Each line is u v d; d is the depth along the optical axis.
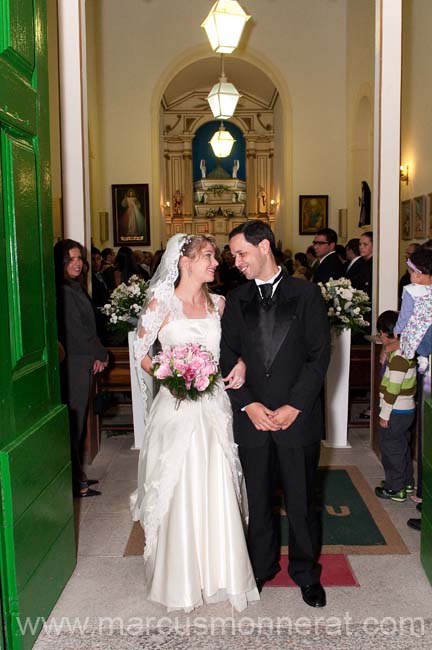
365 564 3.45
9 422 2.58
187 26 13.52
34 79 2.93
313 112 13.98
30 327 2.82
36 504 2.78
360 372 5.94
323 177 14.13
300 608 2.99
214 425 3.09
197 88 19.89
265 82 17.20
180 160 20.48
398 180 5.30
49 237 3.14
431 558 3.16
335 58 13.84
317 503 4.34
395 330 4.01
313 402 2.88
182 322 3.16
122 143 13.80
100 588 3.21
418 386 4.41
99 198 13.63
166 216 20.06
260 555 3.08
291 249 14.38
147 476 3.13
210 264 3.18
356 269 7.14
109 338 6.18
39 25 2.98
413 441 4.98
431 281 3.89
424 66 9.23
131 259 9.06
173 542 2.93
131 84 13.67
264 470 2.96
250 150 20.16
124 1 13.48
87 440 5.22
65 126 5.27
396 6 5.14
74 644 2.73
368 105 12.73
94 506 4.34
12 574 2.52
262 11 13.76
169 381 3.03
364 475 4.89
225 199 20.56
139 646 2.72
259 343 2.90
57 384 3.27
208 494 2.98
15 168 2.63
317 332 2.87
